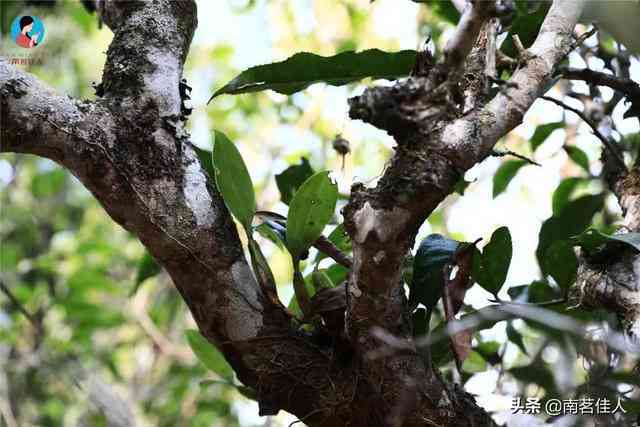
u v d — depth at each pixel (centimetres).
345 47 271
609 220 155
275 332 101
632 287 99
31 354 274
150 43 105
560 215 139
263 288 103
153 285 285
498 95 86
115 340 298
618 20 105
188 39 111
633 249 102
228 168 101
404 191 81
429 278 100
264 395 102
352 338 95
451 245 102
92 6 157
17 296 270
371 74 115
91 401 262
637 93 115
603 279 101
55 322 293
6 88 92
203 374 254
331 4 272
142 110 99
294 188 137
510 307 90
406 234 83
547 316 86
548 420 107
